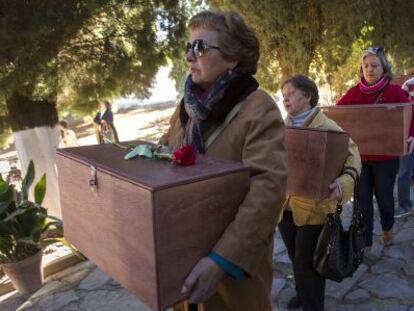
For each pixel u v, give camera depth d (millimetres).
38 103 4777
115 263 1292
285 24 6816
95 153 1514
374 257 3709
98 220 1349
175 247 1142
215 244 1236
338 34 6816
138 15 4613
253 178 1306
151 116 20406
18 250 3691
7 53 3861
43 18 3705
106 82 4824
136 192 1134
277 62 7504
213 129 1448
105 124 10352
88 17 4070
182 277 1174
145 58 4707
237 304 1525
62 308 3436
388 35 8766
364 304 3045
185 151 1297
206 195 1186
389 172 3539
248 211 1244
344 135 2189
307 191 2188
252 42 1452
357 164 2354
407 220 4484
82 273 3994
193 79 1478
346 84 7500
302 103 2654
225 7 6941
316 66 7355
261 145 1334
